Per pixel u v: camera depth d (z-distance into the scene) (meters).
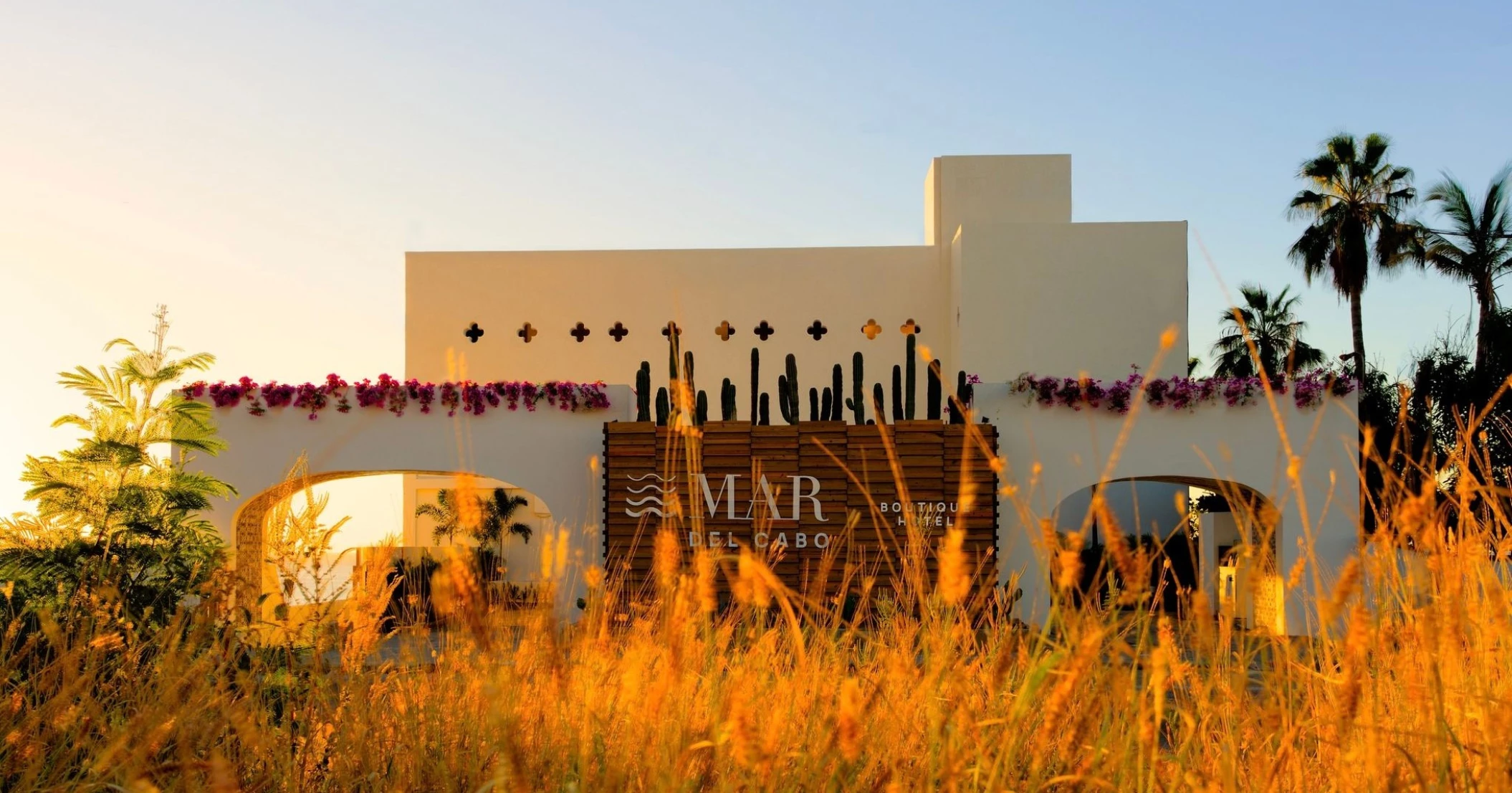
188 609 2.98
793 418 12.86
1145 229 21.56
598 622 2.22
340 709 2.50
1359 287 23.06
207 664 2.45
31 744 2.21
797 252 22.95
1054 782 1.70
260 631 2.88
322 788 2.41
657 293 22.80
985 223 21.58
